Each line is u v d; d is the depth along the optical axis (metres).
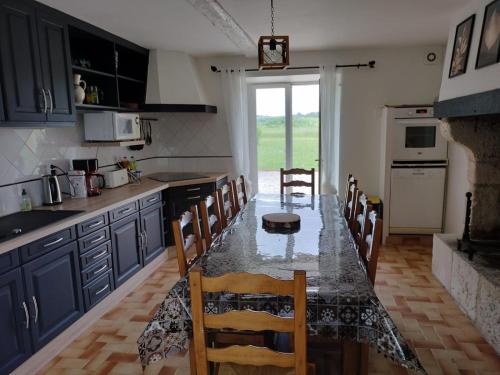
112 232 3.02
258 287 1.30
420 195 4.37
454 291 3.03
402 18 3.26
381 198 4.57
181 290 1.68
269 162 5.20
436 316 2.81
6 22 2.34
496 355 2.34
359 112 4.63
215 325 1.36
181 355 2.42
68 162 3.36
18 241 2.09
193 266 1.90
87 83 3.64
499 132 3.06
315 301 1.56
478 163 3.12
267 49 2.52
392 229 4.47
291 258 1.97
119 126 3.52
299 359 1.35
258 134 5.15
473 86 2.71
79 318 2.64
